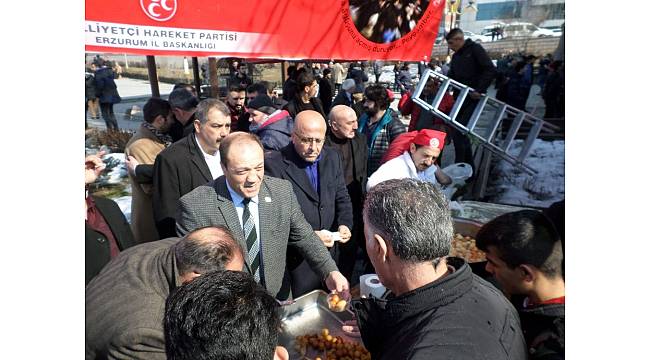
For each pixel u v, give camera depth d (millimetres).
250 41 2191
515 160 4543
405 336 1055
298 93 4523
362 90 6016
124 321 1207
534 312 1247
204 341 771
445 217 1093
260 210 1979
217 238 1329
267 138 3318
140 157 2928
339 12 2627
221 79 9078
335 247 2818
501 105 4660
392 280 1137
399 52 3188
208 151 2568
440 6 3381
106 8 1684
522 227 1255
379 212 1101
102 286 1362
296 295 2449
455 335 985
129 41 1763
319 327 1657
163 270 1341
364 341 1243
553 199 4312
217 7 2023
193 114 3264
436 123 5254
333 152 2709
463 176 4656
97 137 6477
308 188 2527
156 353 1196
